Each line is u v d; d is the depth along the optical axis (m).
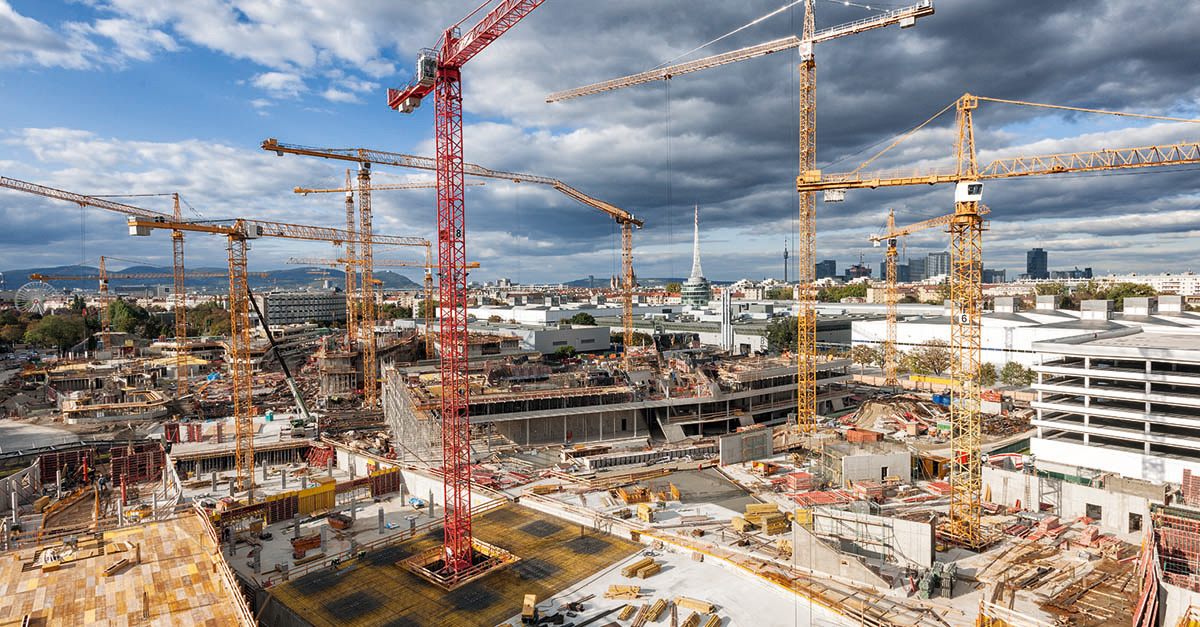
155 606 56.66
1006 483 98.75
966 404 101.38
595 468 127.88
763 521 89.81
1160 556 69.69
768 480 116.69
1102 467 99.19
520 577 77.50
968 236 91.38
